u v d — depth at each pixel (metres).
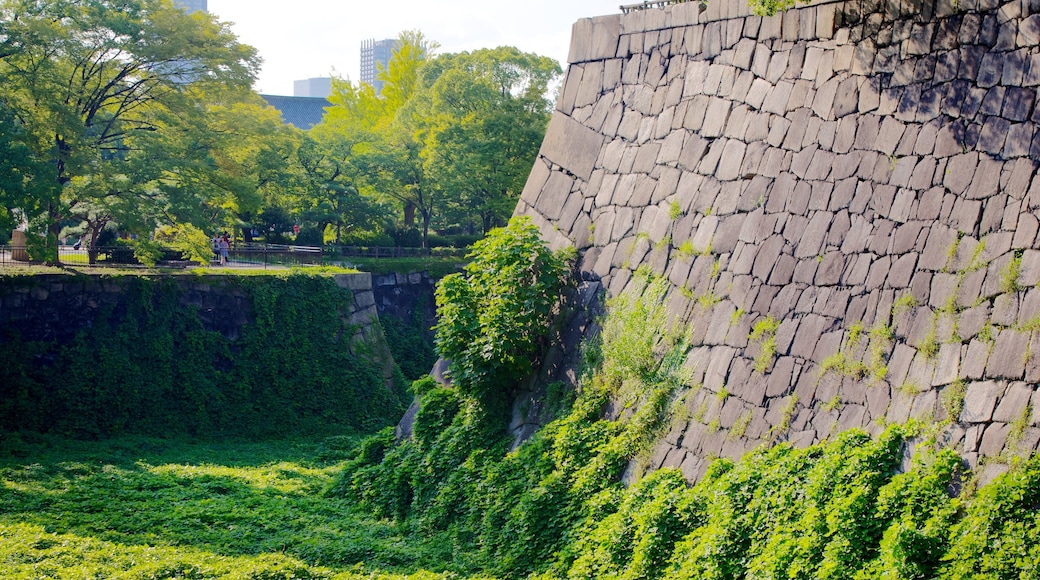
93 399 26.44
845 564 8.55
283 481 21.42
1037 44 9.91
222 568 12.42
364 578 12.31
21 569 11.74
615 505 12.12
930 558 8.03
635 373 13.61
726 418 11.72
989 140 10.09
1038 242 9.12
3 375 25.48
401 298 38.41
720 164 13.89
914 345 9.88
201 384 28.16
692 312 13.26
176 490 19.58
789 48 13.31
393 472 17.28
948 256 9.97
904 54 11.49
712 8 14.89
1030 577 7.21
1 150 24.80
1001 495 7.89
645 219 15.12
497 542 13.32
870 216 11.15
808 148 12.41
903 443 9.28
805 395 10.84
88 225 35.94
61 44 26.81
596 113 17.11
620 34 17.00
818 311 11.22
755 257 12.54
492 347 15.73
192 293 28.83
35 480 20.16
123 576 11.72
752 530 9.85
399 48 54.97
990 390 8.83
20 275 26.16
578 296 15.85
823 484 9.45
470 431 16.11
